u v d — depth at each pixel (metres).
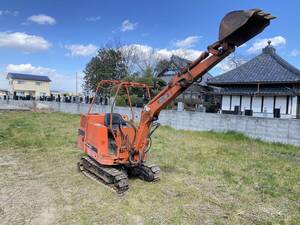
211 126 14.20
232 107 21.69
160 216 4.57
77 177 6.38
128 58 38.53
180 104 17.55
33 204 4.86
